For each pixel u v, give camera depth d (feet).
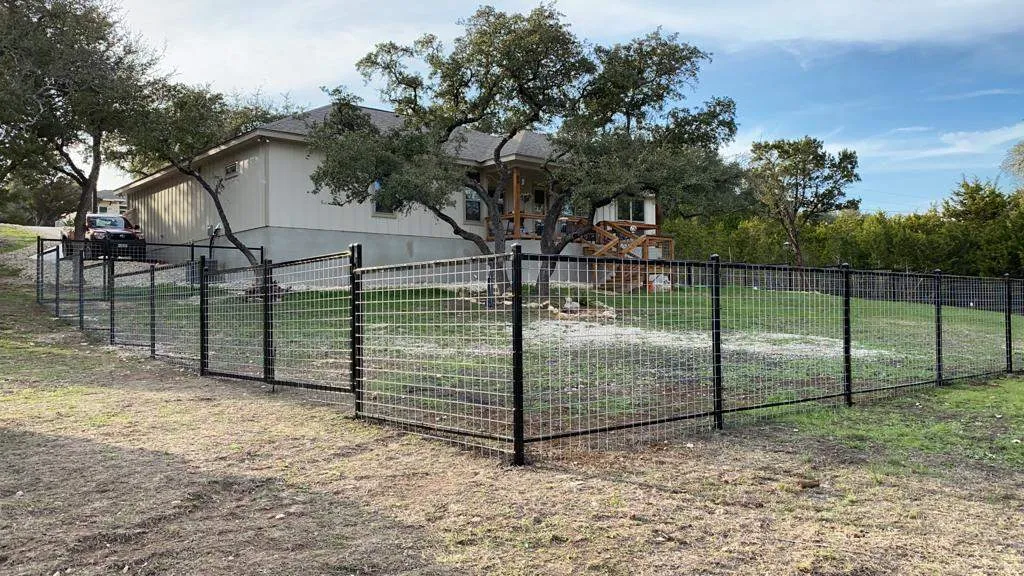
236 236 63.16
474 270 19.53
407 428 16.63
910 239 95.30
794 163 132.98
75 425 16.94
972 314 39.27
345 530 10.09
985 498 11.89
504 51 50.26
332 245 62.03
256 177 60.13
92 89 62.80
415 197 48.93
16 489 11.89
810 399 19.20
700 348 30.94
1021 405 20.45
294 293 26.86
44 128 63.16
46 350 31.45
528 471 13.09
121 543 9.61
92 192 90.99
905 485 12.55
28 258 69.36
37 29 61.36
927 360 30.14
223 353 27.12
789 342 33.88
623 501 11.37
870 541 9.84
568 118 51.90
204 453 14.30
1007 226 87.20
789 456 14.49
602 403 19.99
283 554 9.22
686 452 14.75
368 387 22.18
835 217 154.30
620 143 50.57
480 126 56.29
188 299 40.75
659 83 56.49
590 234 71.61
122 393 21.59
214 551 9.32
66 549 9.36
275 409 19.03
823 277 21.97
